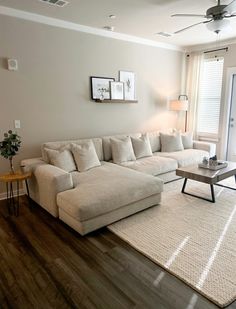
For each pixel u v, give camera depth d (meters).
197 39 5.11
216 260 2.19
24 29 3.56
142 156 4.50
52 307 1.71
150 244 2.45
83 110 4.43
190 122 6.09
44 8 3.39
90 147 3.83
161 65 5.56
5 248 2.42
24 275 2.03
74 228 2.67
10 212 3.25
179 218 2.98
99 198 2.64
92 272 2.06
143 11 3.51
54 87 4.00
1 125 3.57
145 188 3.08
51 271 2.08
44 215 3.15
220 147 5.72
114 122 4.94
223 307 1.70
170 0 3.15
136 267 2.12
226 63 5.34
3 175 3.21
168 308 1.69
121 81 4.88
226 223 2.86
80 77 4.28
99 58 4.47
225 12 2.87
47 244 2.48
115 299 1.77
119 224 2.86
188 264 2.14
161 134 5.13
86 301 1.76
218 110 5.68
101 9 3.44
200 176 3.38
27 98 3.75
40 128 3.96
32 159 3.69
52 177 2.86
